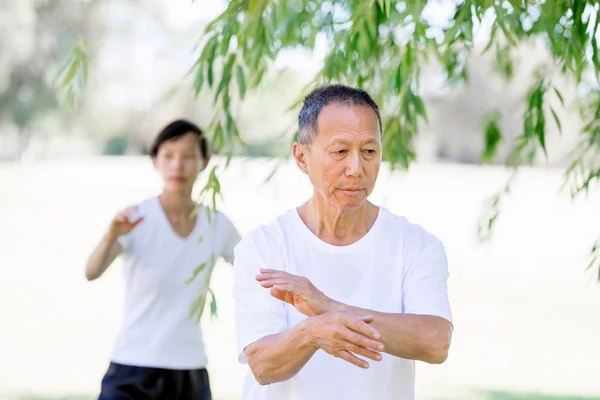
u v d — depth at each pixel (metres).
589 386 8.59
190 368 4.38
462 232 21.14
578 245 21.11
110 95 37.84
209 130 3.24
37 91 32.38
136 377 4.30
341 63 3.34
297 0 3.80
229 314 12.03
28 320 11.45
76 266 16.34
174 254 4.35
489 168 36.22
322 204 2.51
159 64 36.69
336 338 2.17
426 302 2.45
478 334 11.57
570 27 3.17
